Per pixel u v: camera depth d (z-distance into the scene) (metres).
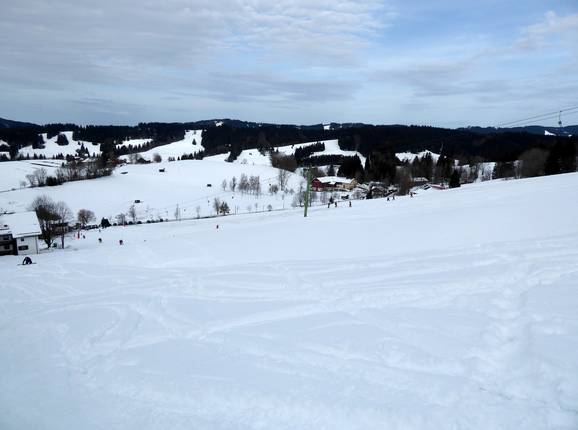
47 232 60.59
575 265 16.31
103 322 15.87
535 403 8.70
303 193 107.19
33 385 11.45
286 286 18.28
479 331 11.85
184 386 10.45
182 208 103.94
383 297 15.42
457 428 8.13
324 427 8.52
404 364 10.63
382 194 108.38
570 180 48.47
